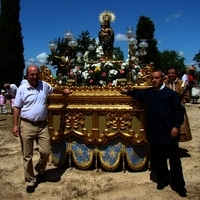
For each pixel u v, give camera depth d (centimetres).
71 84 524
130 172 498
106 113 480
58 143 520
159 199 393
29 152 429
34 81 421
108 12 598
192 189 425
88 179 471
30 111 419
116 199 399
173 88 579
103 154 498
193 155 608
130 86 470
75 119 494
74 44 534
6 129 980
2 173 516
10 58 2331
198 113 1345
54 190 433
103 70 542
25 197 415
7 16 2328
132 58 530
